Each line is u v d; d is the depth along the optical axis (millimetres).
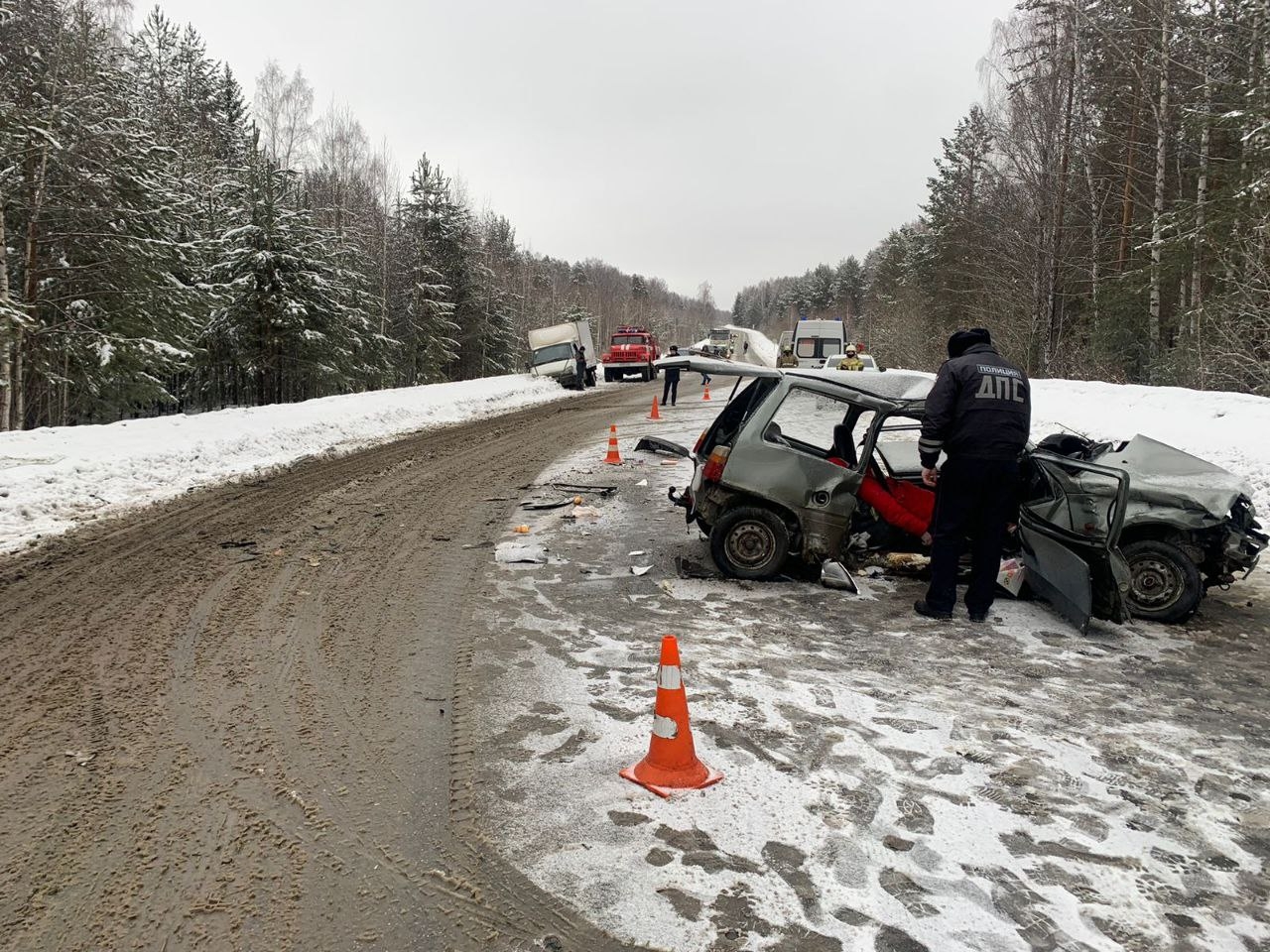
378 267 38344
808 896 2543
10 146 16469
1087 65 24859
